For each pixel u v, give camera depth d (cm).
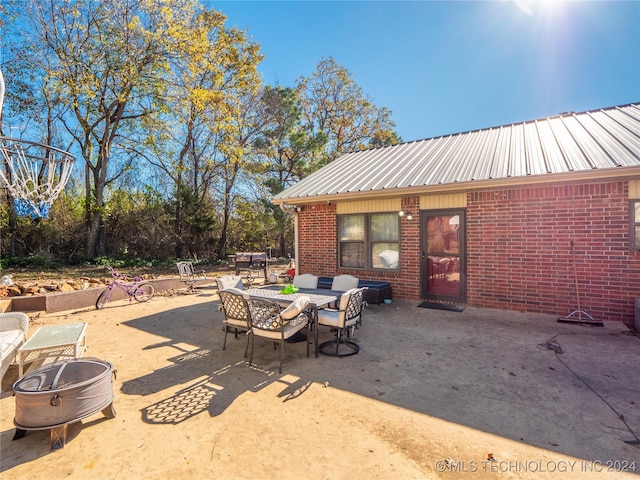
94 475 247
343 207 911
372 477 241
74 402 283
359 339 551
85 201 1723
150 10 1598
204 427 306
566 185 646
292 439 287
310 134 2419
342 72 2600
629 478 238
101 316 725
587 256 631
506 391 370
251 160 2130
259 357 484
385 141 2772
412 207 811
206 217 1942
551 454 264
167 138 1866
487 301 729
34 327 634
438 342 532
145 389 383
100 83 1570
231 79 1989
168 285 1044
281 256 2334
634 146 613
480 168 721
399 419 317
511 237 699
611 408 331
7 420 325
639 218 591
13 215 1485
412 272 816
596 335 547
